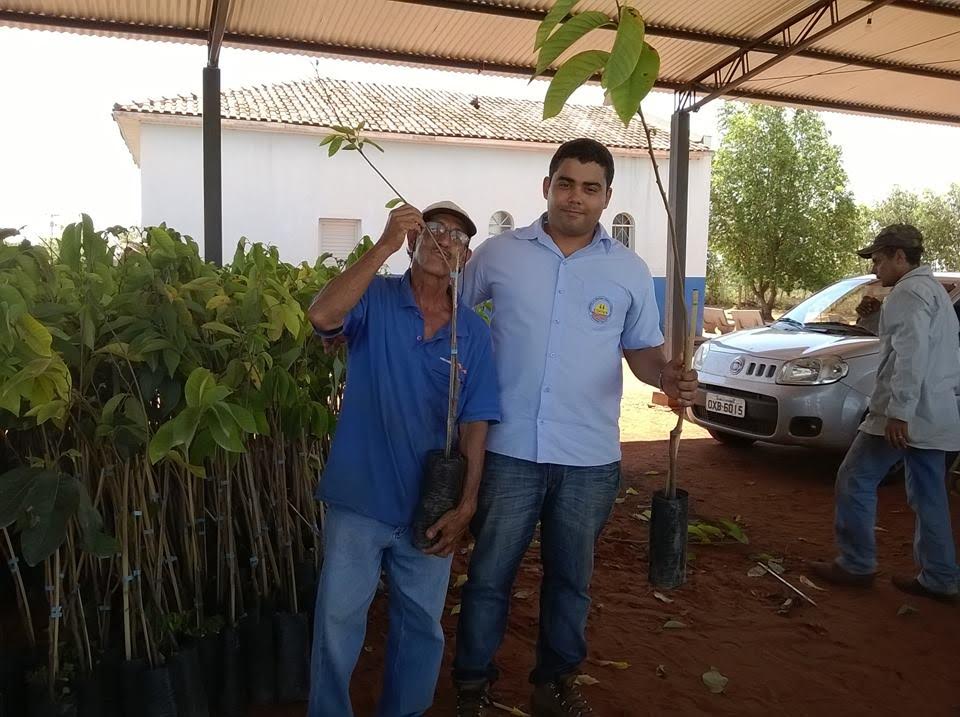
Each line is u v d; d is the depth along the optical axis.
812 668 3.56
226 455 2.86
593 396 2.78
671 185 10.94
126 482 2.59
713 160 26.12
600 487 2.82
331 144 2.71
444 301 2.56
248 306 2.85
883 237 4.13
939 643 3.82
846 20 7.82
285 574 3.30
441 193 19.17
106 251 2.97
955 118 12.35
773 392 6.68
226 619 3.05
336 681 2.51
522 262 2.79
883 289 7.48
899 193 33.94
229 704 2.94
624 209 20.53
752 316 19.78
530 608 4.11
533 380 2.75
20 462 2.97
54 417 2.29
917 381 3.87
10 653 2.69
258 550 3.15
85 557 2.89
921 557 4.31
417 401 2.47
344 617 2.49
